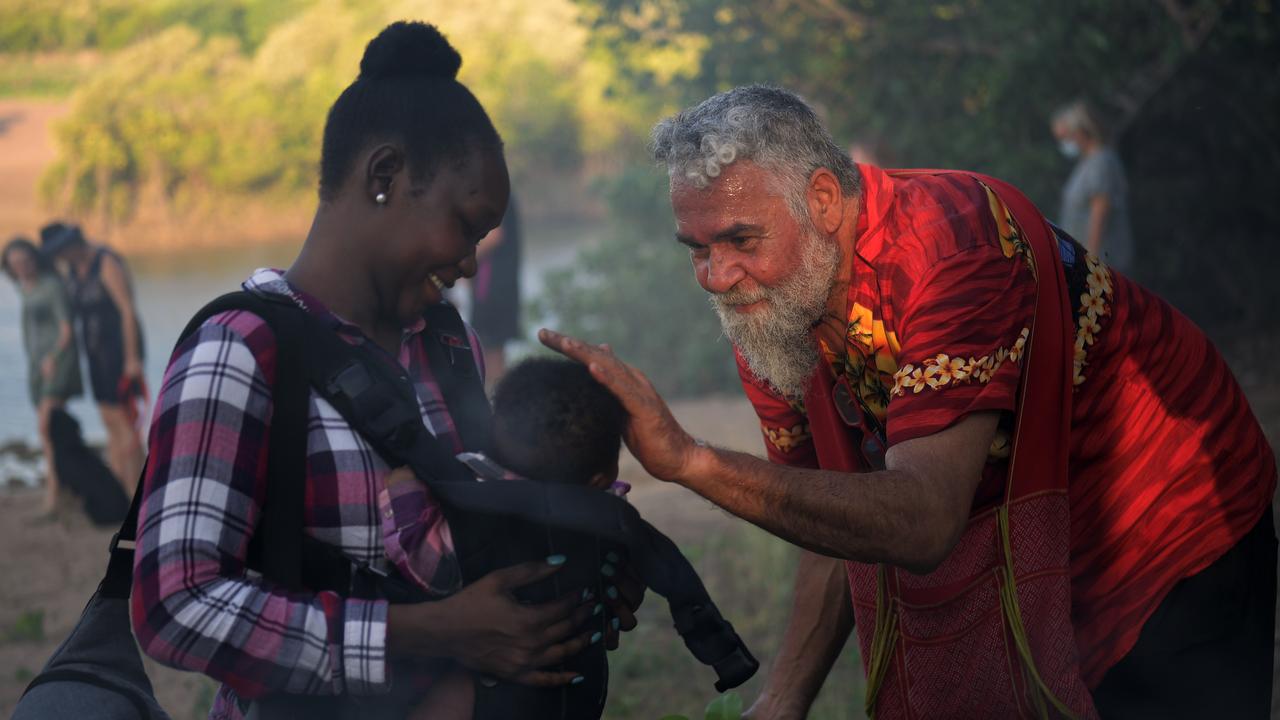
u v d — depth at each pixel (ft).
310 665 5.77
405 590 6.17
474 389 6.97
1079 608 8.30
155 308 76.69
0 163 156.56
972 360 7.11
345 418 6.06
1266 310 35.47
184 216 139.74
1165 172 35.22
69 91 187.73
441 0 147.43
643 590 6.84
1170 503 8.16
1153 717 8.32
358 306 6.40
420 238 6.31
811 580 9.31
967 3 31.76
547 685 6.23
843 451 8.38
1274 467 8.82
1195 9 31.86
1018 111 32.55
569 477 6.43
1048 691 7.50
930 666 8.05
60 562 25.35
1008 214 7.54
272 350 5.98
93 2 202.18
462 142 6.34
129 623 6.64
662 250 42.73
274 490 5.92
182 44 151.94
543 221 135.64
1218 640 8.27
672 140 7.42
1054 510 7.63
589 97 141.38
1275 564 8.77
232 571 5.83
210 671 5.73
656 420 6.43
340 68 144.97
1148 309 8.17
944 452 7.03
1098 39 30.04
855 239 7.55
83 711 6.25
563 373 6.54
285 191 142.82
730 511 6.69
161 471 5.78
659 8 34.04
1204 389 8.30
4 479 34.32
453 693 6.32
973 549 7.78
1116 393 8.05
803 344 7.86
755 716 9.29
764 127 7.23
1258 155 34.60
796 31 33.91
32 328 28.32
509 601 6.04
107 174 138.00
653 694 15.48
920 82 32.65
